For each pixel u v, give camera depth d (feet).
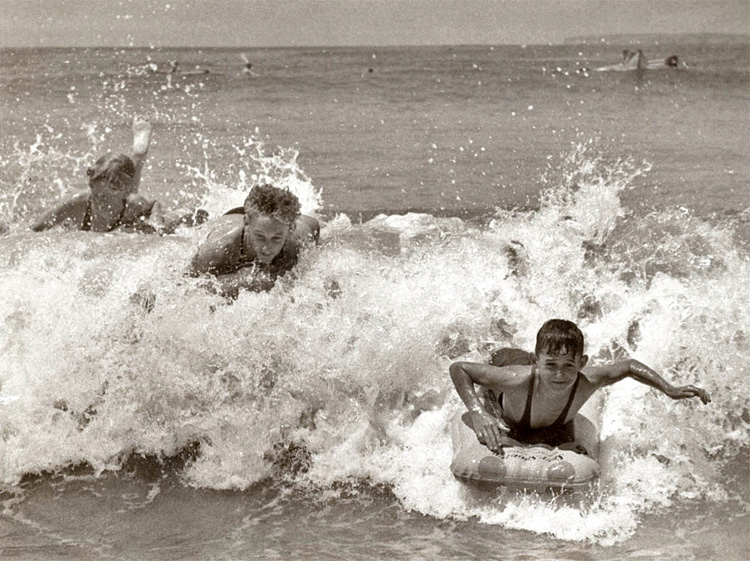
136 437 16.25
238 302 17.22
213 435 16.14
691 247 24.04
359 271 18.37
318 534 13.61
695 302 18.66
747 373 17.29
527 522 13.88
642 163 40.01
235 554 12.99
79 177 36.11
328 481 15.26
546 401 14.40
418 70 104.99
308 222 18.56
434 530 13.71
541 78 93.04
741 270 21.09
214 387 16.56
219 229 17.47
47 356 16.84
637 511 14.17
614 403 16.56
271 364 16.84
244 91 74.38
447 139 47.19
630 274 21.33
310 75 94.94
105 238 19.93
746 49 152.15
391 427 16.37
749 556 12.81
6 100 60.70
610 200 26.63
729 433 16.57
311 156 41.68
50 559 12.77
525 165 39.63
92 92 67.51
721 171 37.93
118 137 45.80
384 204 32.24
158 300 17.04
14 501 14.57
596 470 14.24
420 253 19.93
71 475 15.43
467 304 18.01
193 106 61.82
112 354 16.81
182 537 13.48
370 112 59.77
